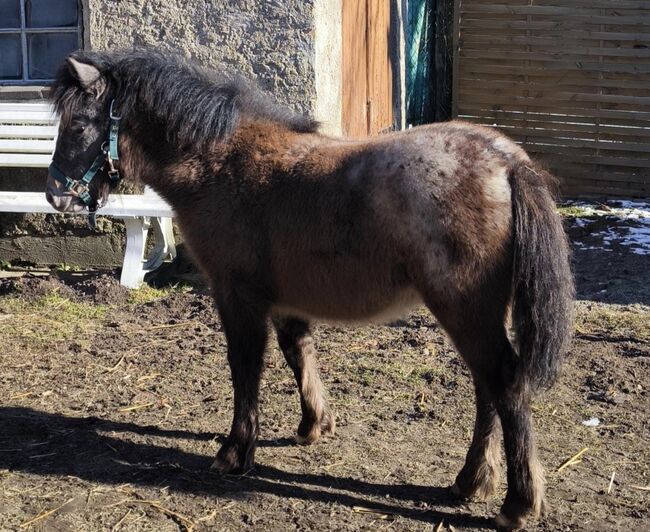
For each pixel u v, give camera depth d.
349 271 2.57
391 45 6.13
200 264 2.80
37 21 4.79
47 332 3.87
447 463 2.87
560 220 2.44
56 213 4.64
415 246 2.45
